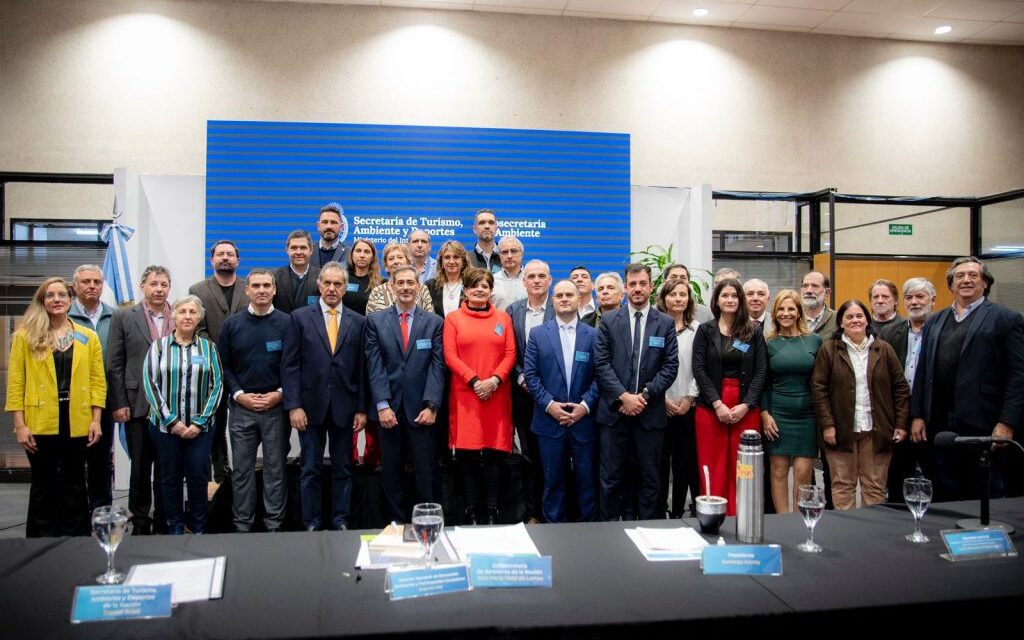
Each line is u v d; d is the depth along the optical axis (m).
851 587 1.42
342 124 5.31
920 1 6.30
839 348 3.30
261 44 6.20
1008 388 3.00
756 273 5.79
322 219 4.39
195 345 3.21
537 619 1.25
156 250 5.10
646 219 5.67
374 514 3.51
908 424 3.33
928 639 1.35
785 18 6.62
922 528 1.84
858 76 7.03
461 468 3.44
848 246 6.99
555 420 3.30
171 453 3.15
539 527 1.84
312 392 3.25
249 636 1.19
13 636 1.20
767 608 1.30
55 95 6.05
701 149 6.76
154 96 6.11
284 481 3.34
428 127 5.41
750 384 3.33
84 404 3.27
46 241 5.07
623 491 3.53
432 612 1.29
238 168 5.20
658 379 3.22
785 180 6.88
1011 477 3.14
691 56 6.74
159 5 6.12
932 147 7.17
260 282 3.27
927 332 3.29
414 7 6.34
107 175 5.13
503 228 5.49
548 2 6.26
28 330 3.20
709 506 1.75
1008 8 6.43
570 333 3.38
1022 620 1.39
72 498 3.30
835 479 3.32
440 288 3.94
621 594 1.38
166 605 1.28
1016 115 7.31
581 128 6.57
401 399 3.32
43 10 6.03
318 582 1.45
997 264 5.68
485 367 3.33
